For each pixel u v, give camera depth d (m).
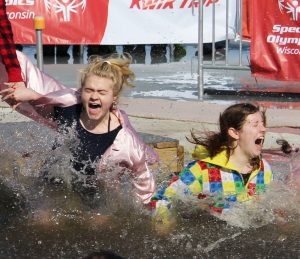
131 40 38.97
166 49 44.50
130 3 38.78
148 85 34.31
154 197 14.89
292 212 14.76
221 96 31.69
